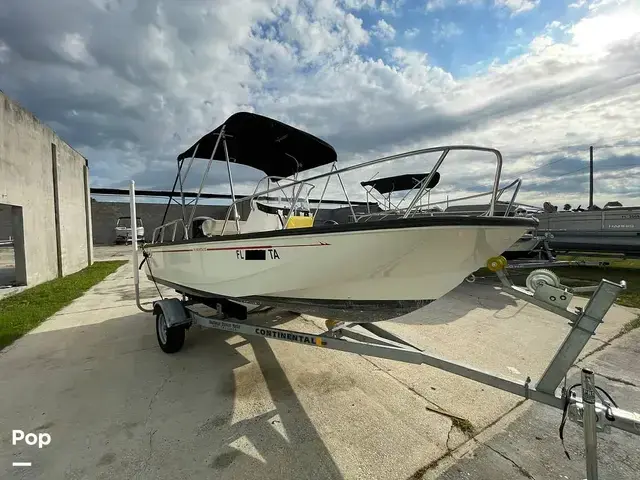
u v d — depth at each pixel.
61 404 2.49
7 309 5.32
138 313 5.12
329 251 2.22
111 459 1.90
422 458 1.89
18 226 7.04
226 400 2.53
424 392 2.61
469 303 5.31
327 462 1.87
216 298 3.49
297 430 2.16
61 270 8.91
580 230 8.78
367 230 2.03
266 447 2.00
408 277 2.17
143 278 8.76
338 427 2.19
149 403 2.50
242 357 3.33
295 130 3.46
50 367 3.15
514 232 2.13
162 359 3.31
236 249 2.87
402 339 2.71
